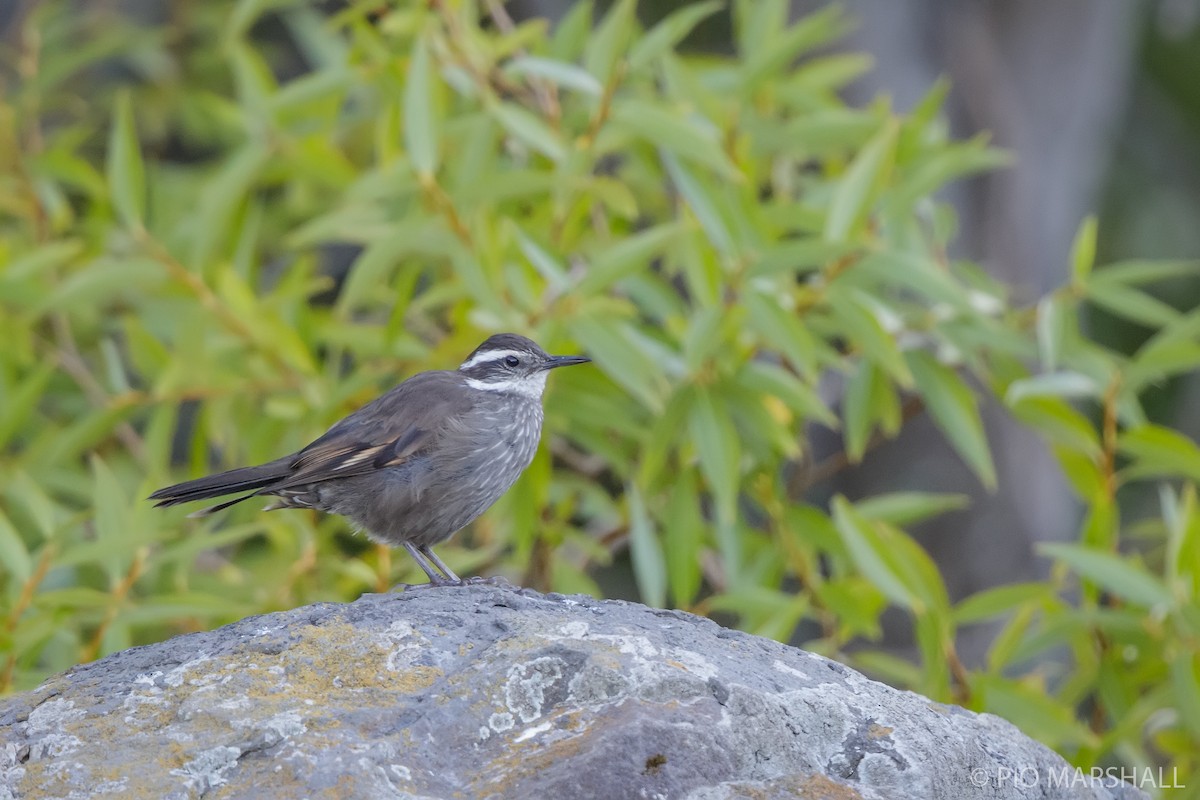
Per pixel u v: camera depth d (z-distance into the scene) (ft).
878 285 41.01
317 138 42.24
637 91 42.06
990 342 38.09
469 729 20.18
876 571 34.60
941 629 34.58
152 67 57.21
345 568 36.96
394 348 39.04
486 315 36.94
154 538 32.07
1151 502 70.03
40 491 34.83
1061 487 58.70
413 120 35.68
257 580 38.52
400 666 21.76
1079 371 37.93
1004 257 57.72
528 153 42.47
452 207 36.01
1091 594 37.37
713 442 35.63
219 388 38.81
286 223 52.06
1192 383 75.05
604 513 41.83
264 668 21.85
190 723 20.47
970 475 56.59
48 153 43.93
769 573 39.37
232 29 41.93
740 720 20.20
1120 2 61.87
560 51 41.16
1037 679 38.83
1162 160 77.51
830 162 44.14
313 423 37.50
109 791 19.06
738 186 36.50
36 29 48.88
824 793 18.90
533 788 18.57
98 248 44.39
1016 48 59.21
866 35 55.72
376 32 42.68
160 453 39.19
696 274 34.96
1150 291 73.72
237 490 32.04
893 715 21.61
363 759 19.17
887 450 57.62
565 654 21.16
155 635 40.65
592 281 34.91
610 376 38.17
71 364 41.75
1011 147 57.47
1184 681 33.94
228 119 45.65
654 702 20.31
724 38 67.62
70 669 23.20
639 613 24.66
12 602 33.71
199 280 38.58
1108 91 62.64
